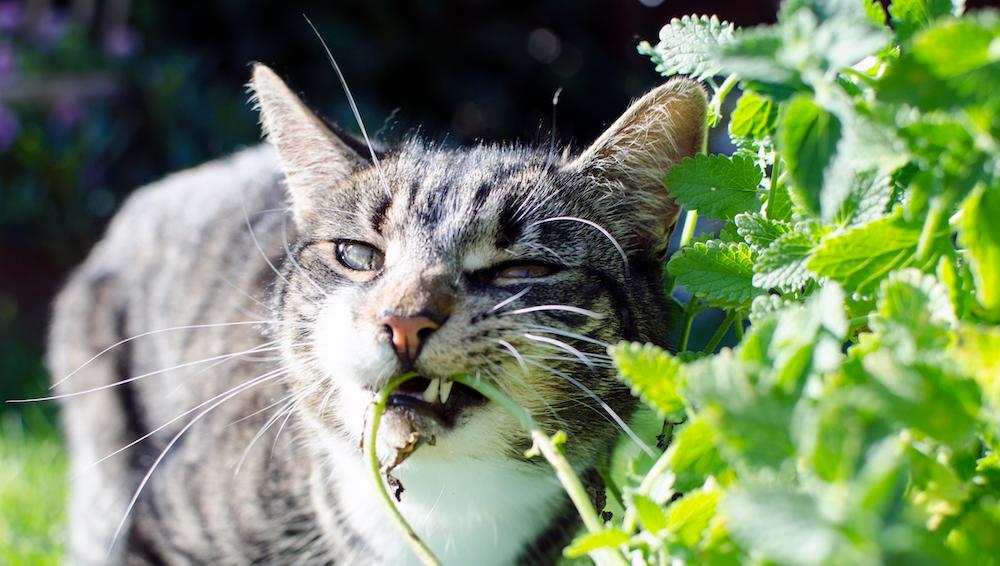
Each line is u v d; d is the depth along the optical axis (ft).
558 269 1.31
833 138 0.97
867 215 1.06
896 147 0.96
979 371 0.92
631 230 1.38
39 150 3.36
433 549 1.37
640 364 0.99
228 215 1.78
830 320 0.96
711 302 1.24
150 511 1.57
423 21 3.82
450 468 1.30
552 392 1.28
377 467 1.19
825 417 0.89
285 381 1.43
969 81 0.93
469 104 3.87
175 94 3.42
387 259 1.34
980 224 0.95
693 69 1.26
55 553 1.75
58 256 3.42
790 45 0.96
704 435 0.98
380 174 1.39
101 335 1.84
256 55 3.67
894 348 0.95
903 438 0.95
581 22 3.91
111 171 3.43
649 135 1.34
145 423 1.74
